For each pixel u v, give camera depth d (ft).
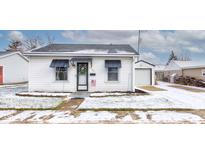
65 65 47.65
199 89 64.54
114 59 49.32
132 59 49.39
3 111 27.84
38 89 49.24
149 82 85.56
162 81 127.24
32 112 27.27
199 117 24.59
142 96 42.65
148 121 22.94
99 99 38.04
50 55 48.73
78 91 49.21
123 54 48.26
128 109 28.58
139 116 25.11
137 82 85.20
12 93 48.03
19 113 26.71
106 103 33.45
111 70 49.44
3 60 82.43
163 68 147.84
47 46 56.39
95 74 49.29
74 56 48.75
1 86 69.72
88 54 48.32
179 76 100.89
